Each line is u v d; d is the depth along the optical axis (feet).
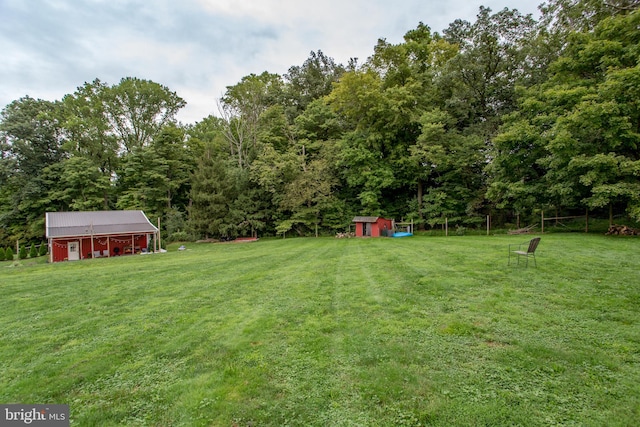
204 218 88.02
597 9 57.36
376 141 81.61
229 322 17.40
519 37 71.56
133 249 75.10
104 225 72.02
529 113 61.72
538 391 10.07
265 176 85.66
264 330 15.99
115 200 101.14
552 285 21.13
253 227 90.68
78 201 89.25
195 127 134.31
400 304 19.01
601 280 21.61
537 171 66.80
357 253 43.32
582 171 49.37
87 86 102.73
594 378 10.61
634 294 18.43
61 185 93.40
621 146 47.96
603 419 8.67
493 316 16.37
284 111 106.63
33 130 93.81
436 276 25.36
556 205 61.52
